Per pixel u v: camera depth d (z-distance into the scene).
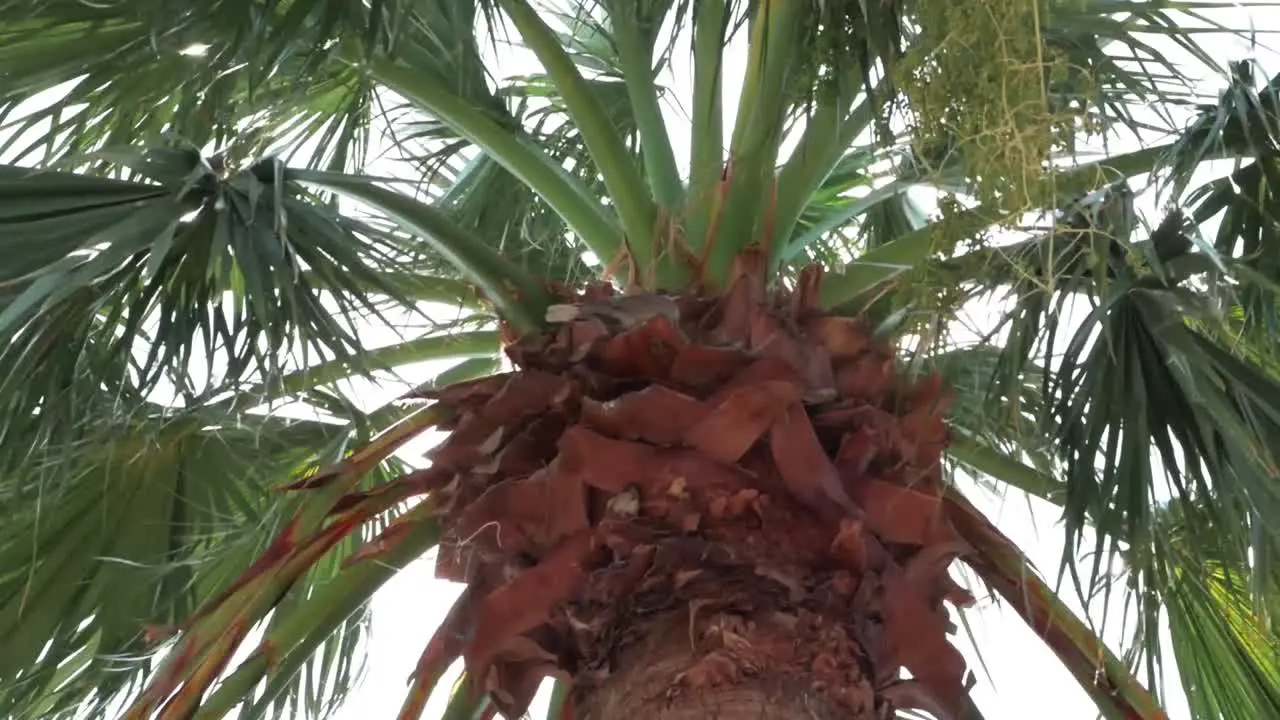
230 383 2.07
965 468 2.74
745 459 1.68
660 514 1.65
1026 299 2.06
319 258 2.12
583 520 1.68
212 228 2.11
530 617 1.67
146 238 1.98
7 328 1.95
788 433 1.66
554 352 1.80
